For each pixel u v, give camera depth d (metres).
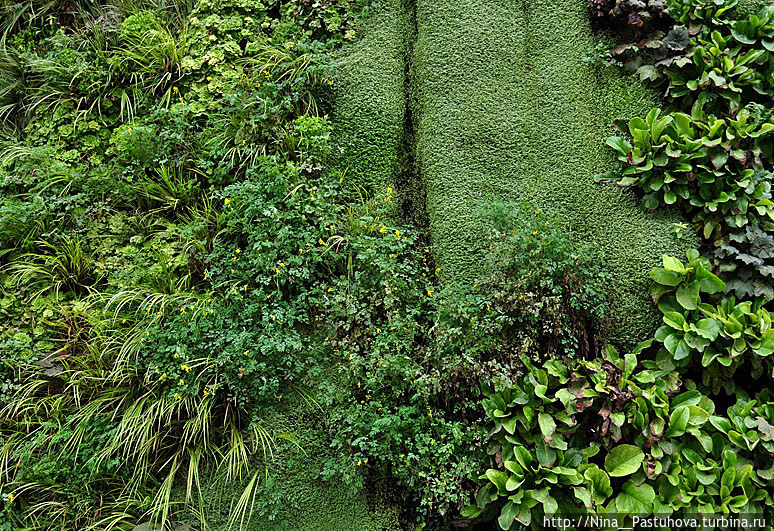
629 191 3.71
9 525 3.25
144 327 3.54
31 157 4.01
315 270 3.63
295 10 4.33
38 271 3.77
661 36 3.80
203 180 4.07
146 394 3.41
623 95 3.89
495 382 3.17
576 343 3.36
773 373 3.14
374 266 3.55
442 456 3.22
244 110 3.94
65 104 4.20
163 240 3.89
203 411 3.33
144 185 3.94
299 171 3.77
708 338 3.13
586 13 4.09
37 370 3.57
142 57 4.20
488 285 3.46
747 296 3.37
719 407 3.41
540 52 4.09
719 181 3.45
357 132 4.08
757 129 3.49
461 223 3.77
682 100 3.75
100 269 3.83
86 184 3.97
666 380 3.29
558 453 3.11
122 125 4.09
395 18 4.32
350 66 4.20
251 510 3.19
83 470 3.36
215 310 3.50
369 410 3.31
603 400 3.18
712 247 3.48
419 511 3.39
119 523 3.32
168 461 3.37
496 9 4.16
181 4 4.61
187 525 3.33
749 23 3.62
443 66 4.07
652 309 3.49
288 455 3.40
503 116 3.96
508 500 3.09
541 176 3.85
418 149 4.06
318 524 3.36
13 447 3.40
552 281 3.32
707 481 2.99
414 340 3.53
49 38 4.45
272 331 3.42
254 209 3.61
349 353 3.41
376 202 3.91
